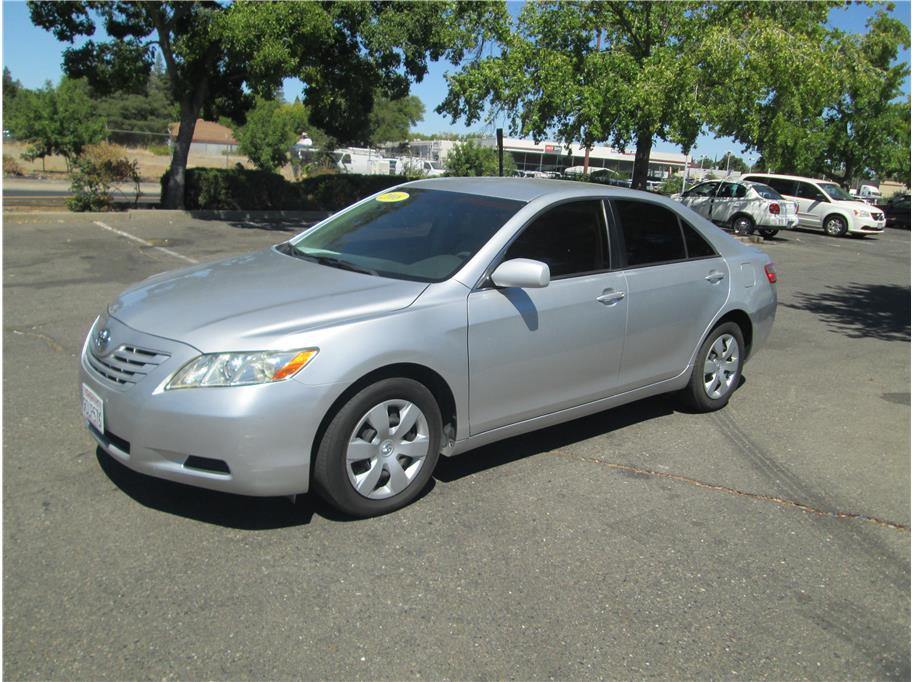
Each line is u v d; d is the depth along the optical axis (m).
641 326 4.73
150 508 3.60
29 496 3.66
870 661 2.83
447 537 3.52
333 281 3.85
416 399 3.65
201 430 3.17
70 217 16.08
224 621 2.82
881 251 20.47
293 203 20.66
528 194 4.45
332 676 2.57
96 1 16.55
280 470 3.25
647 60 16.34
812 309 10.38
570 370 4.35
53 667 2.53
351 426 3.43
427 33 17.28
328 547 3.36
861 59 18.19
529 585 3.17
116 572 3.08
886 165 35.12
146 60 17.92
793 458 4.79
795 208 21.48
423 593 3.07
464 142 37.53
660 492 4.16
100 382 3.43
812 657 2.84
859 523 3.94
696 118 15.91
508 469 4.35
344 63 18.20
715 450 4.84
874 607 3.19
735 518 3.91
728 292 5.36
